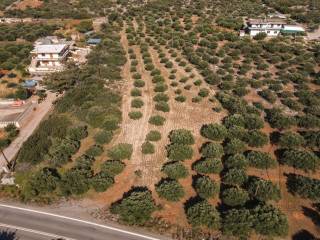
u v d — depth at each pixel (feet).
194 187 159.63
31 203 156.04
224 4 474.90
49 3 514.27
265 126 205.26
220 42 342.85
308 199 150.20
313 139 183.32
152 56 314.96
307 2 468.34
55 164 174.40
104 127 206.08
